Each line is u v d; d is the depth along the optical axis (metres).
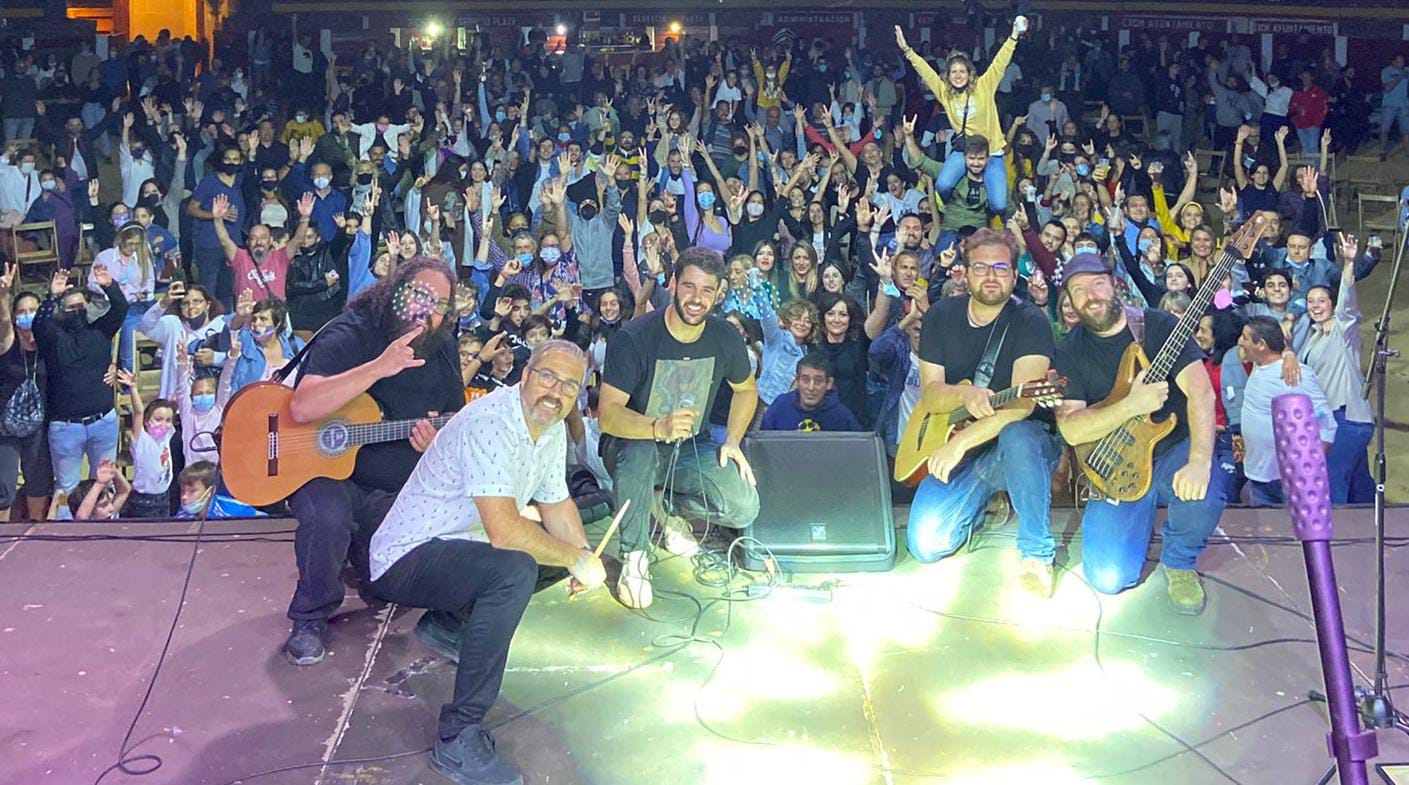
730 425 4.17
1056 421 4.02
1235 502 6.04
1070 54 14.96
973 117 7.52
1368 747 1.41
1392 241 12.45
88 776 2.98
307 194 8.24
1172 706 3.31
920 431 4.16
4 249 9.74
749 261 6.71
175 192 10.88
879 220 7.99
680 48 15.44
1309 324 7.18
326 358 3.63
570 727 3.21
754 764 3.03
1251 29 17.69
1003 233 3.98
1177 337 3.73
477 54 15.45
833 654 3.62
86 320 6.00
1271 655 3.59
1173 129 14.41
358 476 3.78
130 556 4.33
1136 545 3.89
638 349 3.99
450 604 3.14
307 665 3.55
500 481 3.01
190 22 18.86
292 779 2.97
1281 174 10.70
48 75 14.15
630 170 9.39
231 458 3.58
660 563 4.33
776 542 4.13
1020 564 4.14
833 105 13.58
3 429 5.97
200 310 6.45
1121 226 8.27
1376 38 17.38
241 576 4.18
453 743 2.99
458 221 9.23
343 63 18.86
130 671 3.51
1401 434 8.51
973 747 3.10
